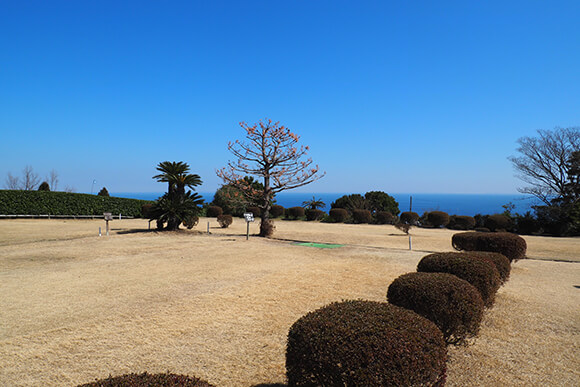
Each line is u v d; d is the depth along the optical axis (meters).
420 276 4.54
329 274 8.68
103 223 22.55
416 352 2.57
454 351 4.52
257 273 8.63
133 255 10.95
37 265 9.30
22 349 4.32
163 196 17.86
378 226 26.69
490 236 9.74
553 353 4.50
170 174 17.45
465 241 10.13
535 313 6.05
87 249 11.87
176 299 6.41
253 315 5.63
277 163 17.50
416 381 2.54
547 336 5.06
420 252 12.55
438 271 5.75
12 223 21.27
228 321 5.36
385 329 2.68
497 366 4.13
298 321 2.94
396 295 4.31
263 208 17.39
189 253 11.50
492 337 5.00
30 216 25.05
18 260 9.90
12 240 13.74
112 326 5.10
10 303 6.09
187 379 2.11
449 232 22.22
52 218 25.66
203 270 8.90
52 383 3.56
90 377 3.69
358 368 2.47
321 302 6.36
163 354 4.25
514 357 4.37
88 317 5.45
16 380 3.61
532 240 18.08
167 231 17.20
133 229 18.25
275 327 5.15
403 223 19.84
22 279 7.78
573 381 3.81
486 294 5.43
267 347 4.50
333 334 2.65
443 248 14.28
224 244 13.70
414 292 4.15
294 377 2.73
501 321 5.65
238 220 28.25
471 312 4.06
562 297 7.08
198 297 6.54
